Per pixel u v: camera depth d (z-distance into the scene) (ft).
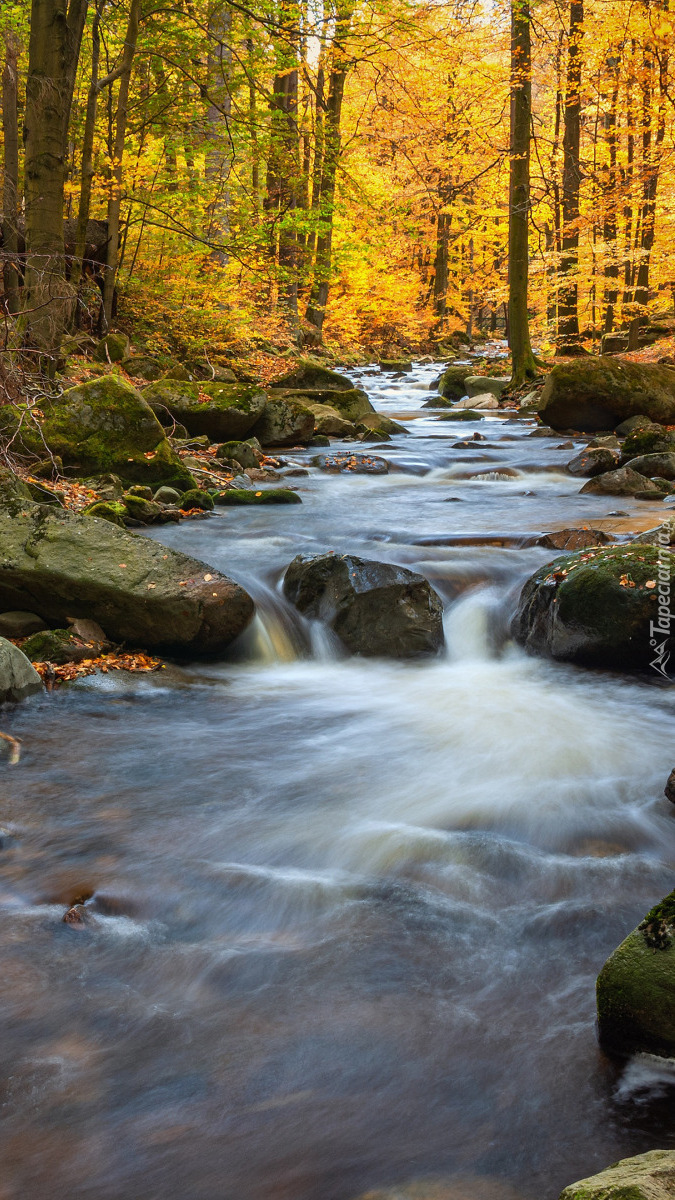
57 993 9.45
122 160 54.49
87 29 59.31
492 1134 7.64
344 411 53.01
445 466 40.45
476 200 107.04
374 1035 8.84
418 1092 8.12
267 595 21.97
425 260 136.36
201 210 62.34
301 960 10.04
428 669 20.36
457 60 68.64
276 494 32.83
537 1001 9.35
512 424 54.49
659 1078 8.32
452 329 133.08
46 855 12.12
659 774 14.48
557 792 13.88
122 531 21.06
